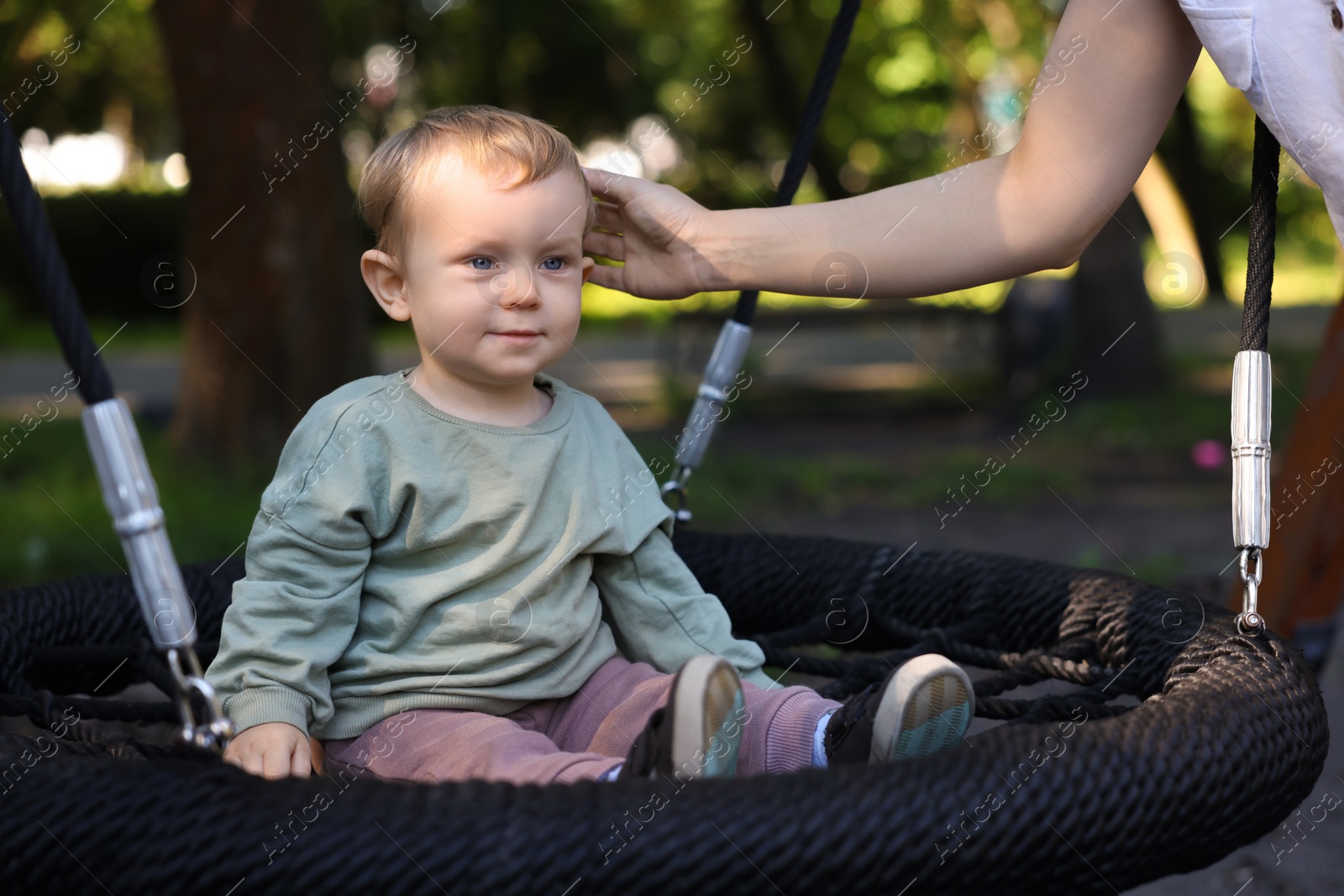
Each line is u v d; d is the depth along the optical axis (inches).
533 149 62.6
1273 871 95.3
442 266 61.6
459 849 40.9
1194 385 369.7
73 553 188.4
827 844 41.7
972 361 423.2
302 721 57.9
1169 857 46.1
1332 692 133.7
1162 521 226.2
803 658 77.1
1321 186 57.0
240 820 41.9
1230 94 884.6
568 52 587.2
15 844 41.8
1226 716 50.1
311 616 59.7
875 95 715.4
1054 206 64.1
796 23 541.6
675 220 70.6
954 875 42.6
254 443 242.5
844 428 348.8
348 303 248.8
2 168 41.4
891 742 52.0
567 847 41.1
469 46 564.1
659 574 70.2
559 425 66.6
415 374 66.9
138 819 41.9
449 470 63.1
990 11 446.3
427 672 61.7
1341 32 54.4
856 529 221.0
